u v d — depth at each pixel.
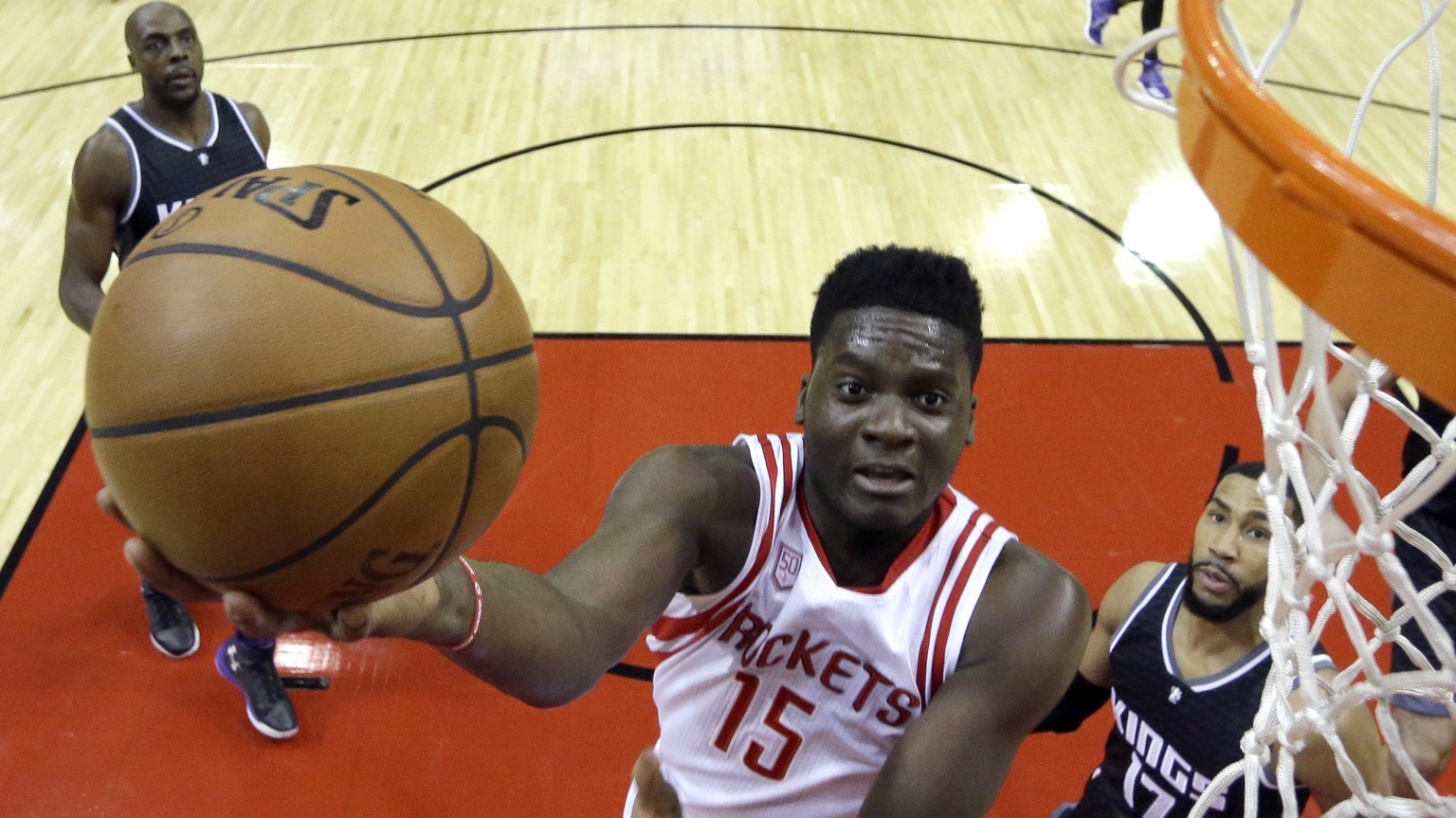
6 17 7.01
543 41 6.97
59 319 4.51
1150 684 2.28
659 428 4.09
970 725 1.42
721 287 4.83
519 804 2.89
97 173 2.98
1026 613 1.45
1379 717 1.21
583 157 5.74
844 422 1.35
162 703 3.07
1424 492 1.01
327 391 0.97
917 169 5.75
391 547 1.03
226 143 3.17
